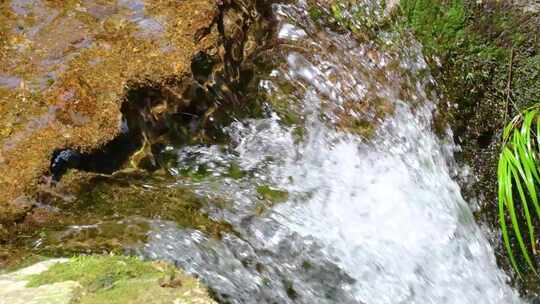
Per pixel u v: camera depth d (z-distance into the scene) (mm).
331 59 3443
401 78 3516
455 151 3561
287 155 3102
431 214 3223
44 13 3078
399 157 3322
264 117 3195
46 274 2264
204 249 2516
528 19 3654
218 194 2793
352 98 3375
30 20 3049
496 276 3381
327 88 3363
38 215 2520
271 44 3395
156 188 2734
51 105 2740
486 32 3670
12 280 2244
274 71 3320
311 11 3557
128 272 2279
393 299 2922
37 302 2105
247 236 2670
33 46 2953
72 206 2582
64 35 2992
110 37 2990
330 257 2818
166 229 2537
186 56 2953
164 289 2180
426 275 3076
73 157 2650
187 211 2652
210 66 3043
